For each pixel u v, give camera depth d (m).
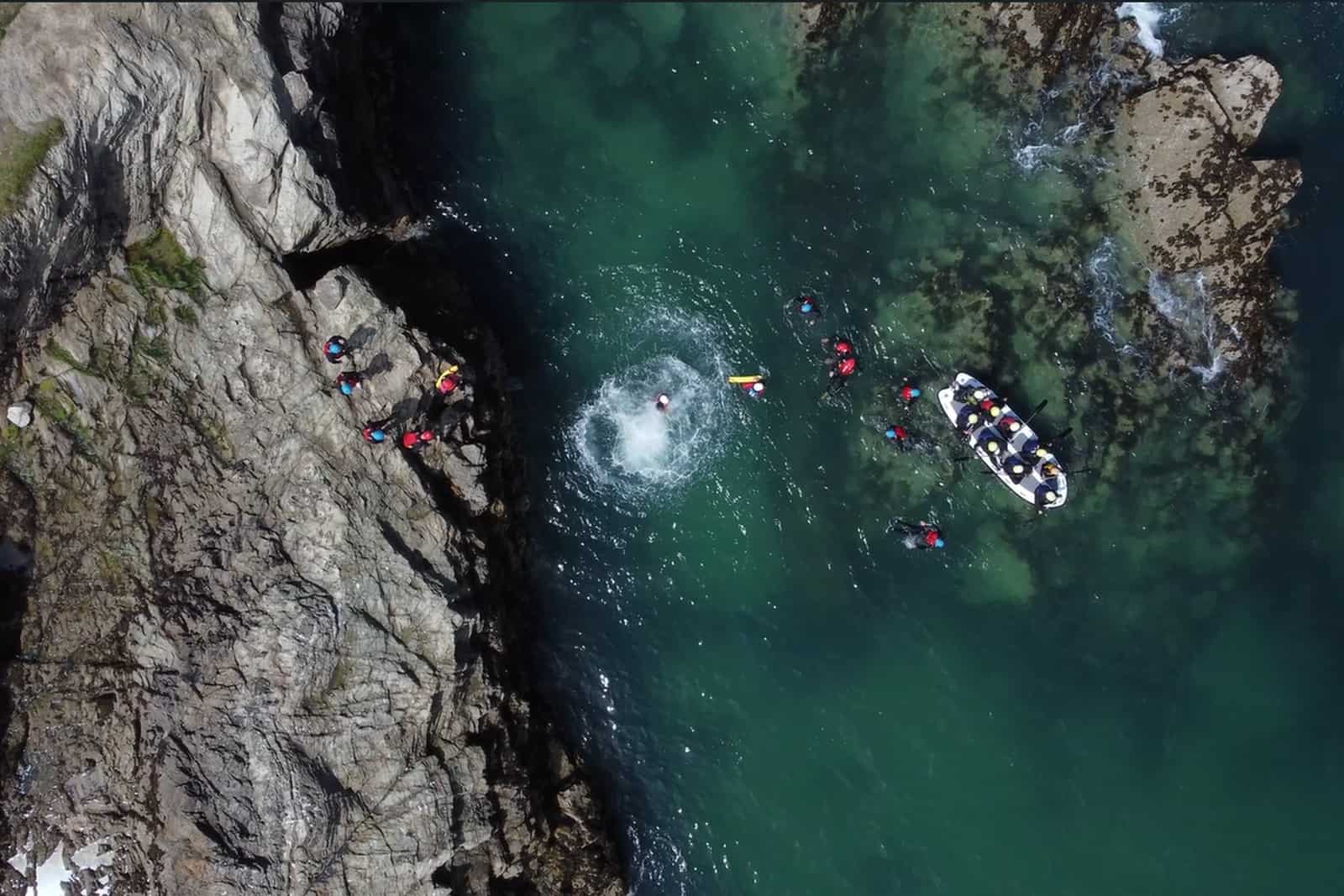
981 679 33.19
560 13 36.56
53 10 25.11
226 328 28.17
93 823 25.98
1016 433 33.59
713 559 33.44
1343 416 35.69
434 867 27.00
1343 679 34.12
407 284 32.16
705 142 36.09
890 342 34.72
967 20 35.88
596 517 33.22
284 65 28.56
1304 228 36.06
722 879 31.23
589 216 35.12
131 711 26.38
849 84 36.44
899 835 31.88
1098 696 33.31
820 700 32.75
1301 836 32.66
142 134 26.52
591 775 31.48
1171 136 34.47
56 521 27.11
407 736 27.34
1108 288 35.19
